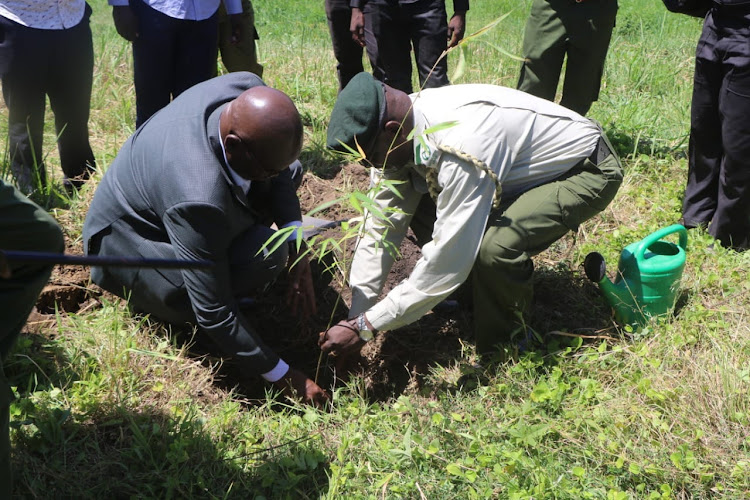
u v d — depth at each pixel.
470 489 2.68
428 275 3.02
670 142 5.50
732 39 3.91
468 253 2.98
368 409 3.21
